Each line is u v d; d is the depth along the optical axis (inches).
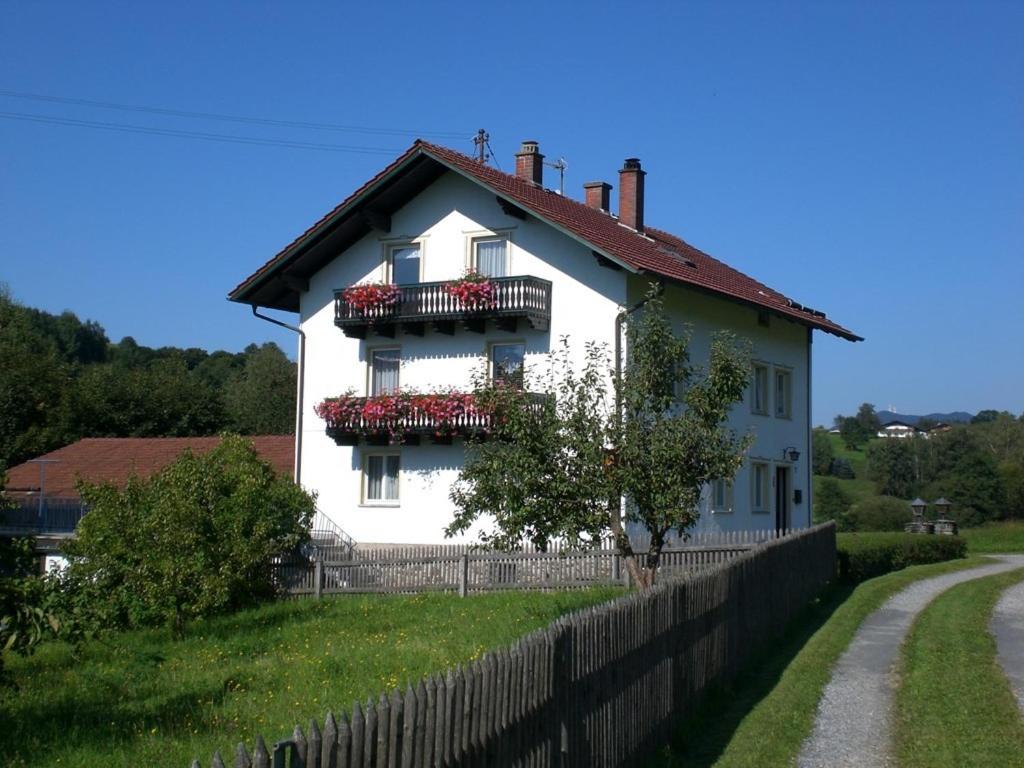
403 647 577.3
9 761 363.3
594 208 1299.2
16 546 418.6
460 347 1051.3
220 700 466.3
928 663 547.5
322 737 187.0
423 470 1059.9
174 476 776.3
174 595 745.6
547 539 596.4
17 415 2005.4
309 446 1123.9
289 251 1092.5
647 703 366.0
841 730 414.6
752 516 1178.0
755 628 558.3
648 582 590.9
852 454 3523.6
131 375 2182.6
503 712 252.2
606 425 588.1
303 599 890.1
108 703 465.4
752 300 1095.6
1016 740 391.9
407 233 1085.1
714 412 592.4
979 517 2057.1
